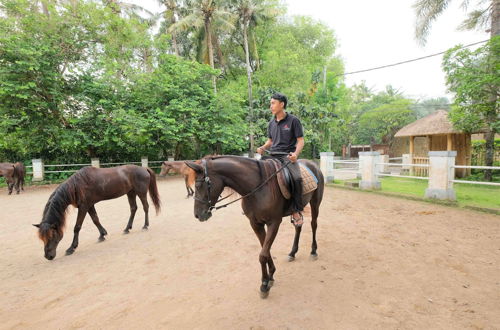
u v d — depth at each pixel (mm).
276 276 3500
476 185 10805
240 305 2865
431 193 7641
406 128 15055
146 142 16797
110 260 4270
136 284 3451
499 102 9242
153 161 17750
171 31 20719
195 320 2645
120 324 2625
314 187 3488
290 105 21422
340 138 31344
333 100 23859
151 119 14188
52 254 4199
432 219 5969
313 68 26234
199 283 3410
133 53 16672
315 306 2799
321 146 24781
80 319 2725
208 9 19781
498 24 10789
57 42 12812
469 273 3438
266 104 21656
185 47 28094
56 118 13359
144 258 4316
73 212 7504
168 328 2537
